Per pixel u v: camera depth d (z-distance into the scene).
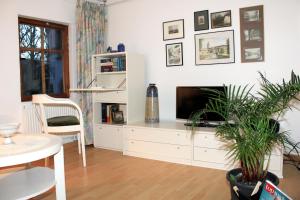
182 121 3.96
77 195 2.45
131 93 3.95
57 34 4.34
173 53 4.04
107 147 4.10
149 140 3.54
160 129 3.43
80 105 4.30
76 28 4.23
